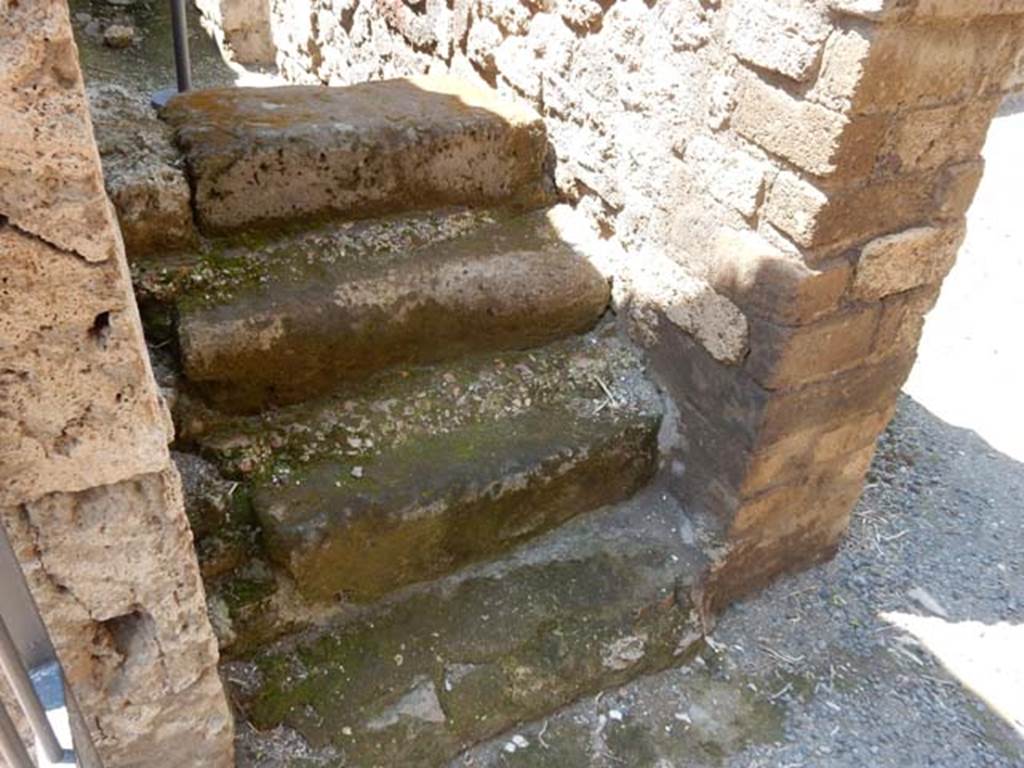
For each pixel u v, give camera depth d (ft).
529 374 7.58
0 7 2.83
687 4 6.35
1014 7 5.36
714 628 7.54
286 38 14.67
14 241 3.22
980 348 12.23
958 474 9.80
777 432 6.72
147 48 16.97
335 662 6.21
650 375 7.71
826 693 7.09
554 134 8.23
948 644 7.61
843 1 5.08
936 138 5.81
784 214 5.92
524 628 6.68
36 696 4.88
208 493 5.98
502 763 6.34
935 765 6.59
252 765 5.73
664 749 6.57
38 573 4.12
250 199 6.81
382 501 6.19
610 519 7.56
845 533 8.63
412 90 8.35
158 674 4.81
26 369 3.51
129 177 6.23
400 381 7.15
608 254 7.98
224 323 6.15
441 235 7.65
